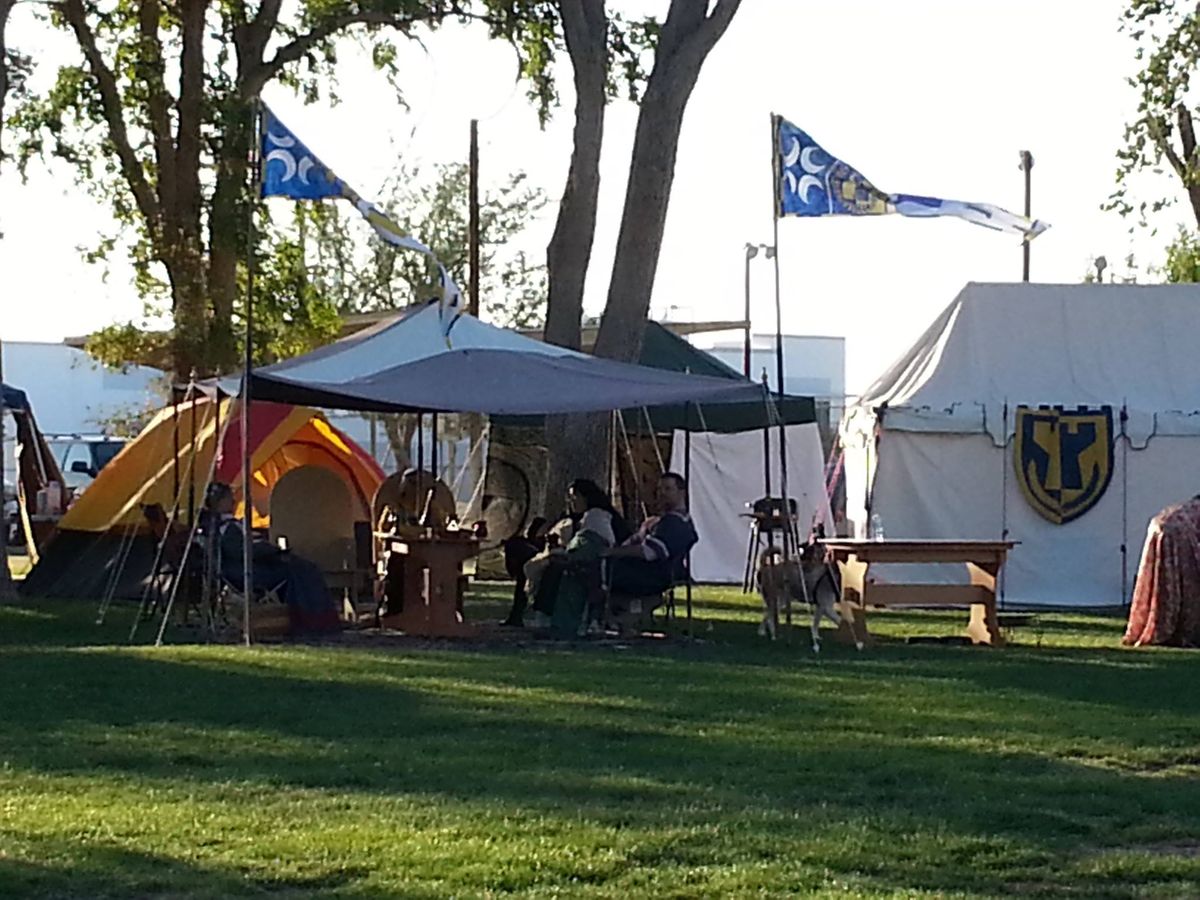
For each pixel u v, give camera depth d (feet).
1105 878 22.71
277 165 49.08
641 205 63.87
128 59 82.17
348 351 54.70
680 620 58.49
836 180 51.16
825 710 36.68
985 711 36.81
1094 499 70.59
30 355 174.50
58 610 59.82
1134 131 88.84
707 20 64.08
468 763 29.76
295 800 26.37
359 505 65.16
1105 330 74.23
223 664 42.96
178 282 79.36
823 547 53.26
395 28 83.51
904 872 22.68
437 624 51.57
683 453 81.66
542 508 72.43
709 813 25.86
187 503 61.52
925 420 71.00
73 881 21.42
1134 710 37.19
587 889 21.36
